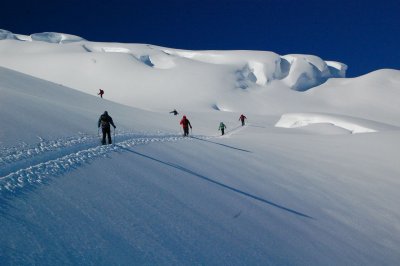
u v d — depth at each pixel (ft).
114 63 487.20
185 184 31.68
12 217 17.24
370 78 494.59
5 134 33.27
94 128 52.01
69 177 25.21
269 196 35.83
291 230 28.89
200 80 459.73
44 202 20.10
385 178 52.54
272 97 449.89
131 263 16.88
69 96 110.11
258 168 46.47
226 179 37.29
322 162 57.98
